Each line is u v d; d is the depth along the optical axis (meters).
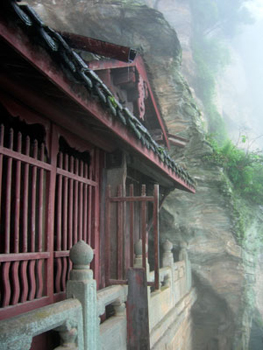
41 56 2.77
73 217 4.89
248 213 12.92
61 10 11.00
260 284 14.50
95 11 11.05
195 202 11.96
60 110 4.19
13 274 3.61
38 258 3.98
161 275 7.71
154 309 6.87
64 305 3.48
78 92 3.40
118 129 4.45
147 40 11.75
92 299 3.83
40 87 3.61
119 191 5.50
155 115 9.32
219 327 12.34
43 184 4.29
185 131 12.33
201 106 26.38
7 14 2.35
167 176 7.15
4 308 3.43
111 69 7.37
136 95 7.85
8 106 3.67
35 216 4.20
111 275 5.64
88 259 3.90
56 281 4.38
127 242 7.85
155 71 12.26
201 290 12.52
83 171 5.25
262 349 14.45
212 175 11.98
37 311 3.16
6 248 3.52
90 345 3.75
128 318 5.08
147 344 4.95
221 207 11.95
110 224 5.77
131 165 6.55
